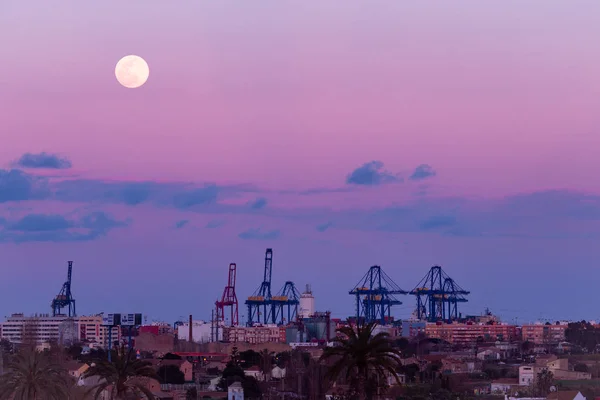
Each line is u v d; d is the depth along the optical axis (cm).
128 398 18938
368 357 13612
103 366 17975
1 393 17688
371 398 13762
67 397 18700
